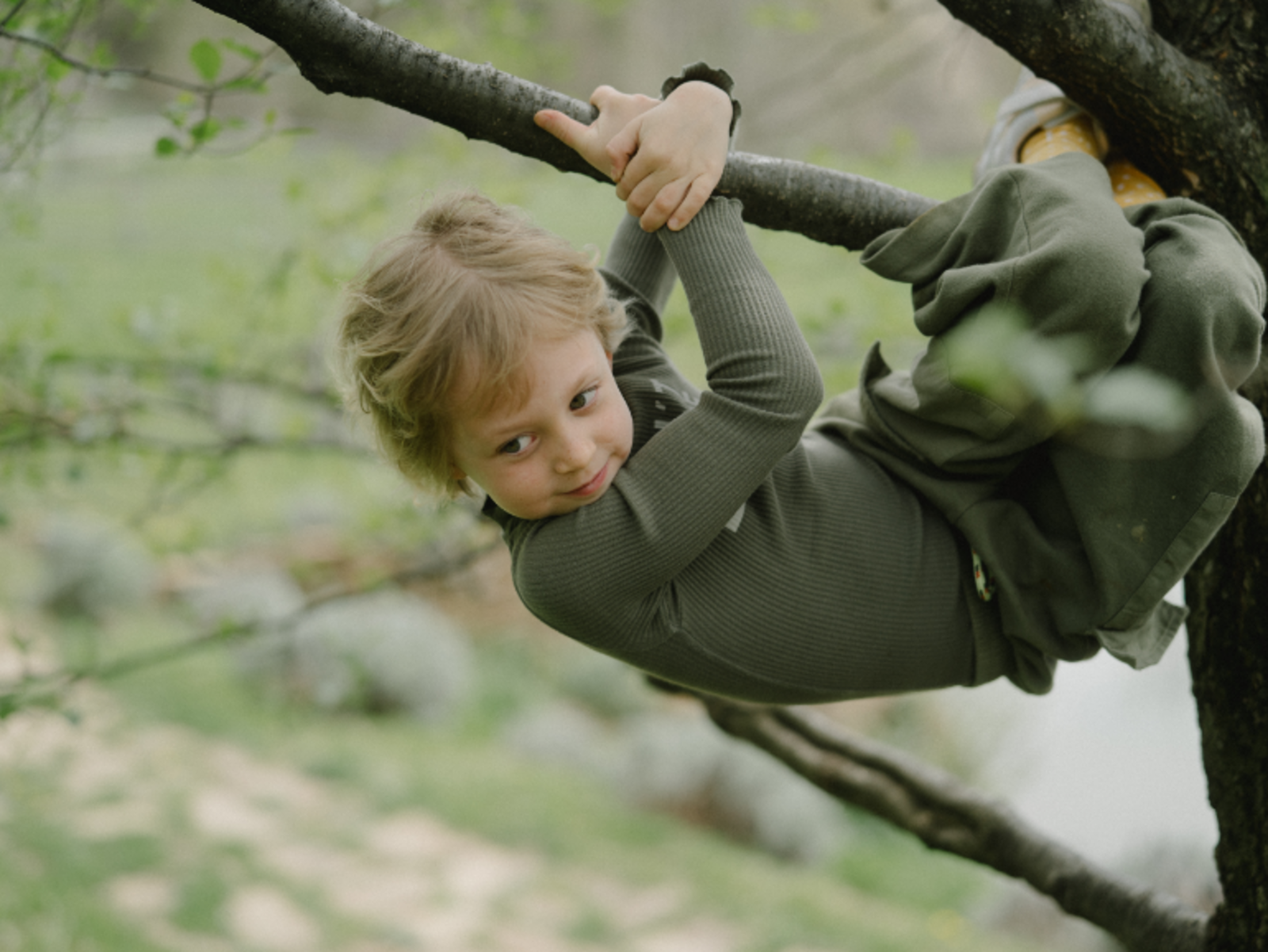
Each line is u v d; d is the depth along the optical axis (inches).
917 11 144.9
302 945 235.8
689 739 350.6
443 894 270.8
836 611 48.8
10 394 129.1
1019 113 54.8
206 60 70.2
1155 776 266.4
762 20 173.5
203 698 340.2
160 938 221.6
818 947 272.5
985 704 363.3
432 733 362.0
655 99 48.3
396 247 45.5
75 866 236.7
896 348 148.7
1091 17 47.4
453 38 145.4
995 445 46.6
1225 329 41.7
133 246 281.3
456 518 143.0
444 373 42.7
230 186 314.5
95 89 103.6
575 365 43.5
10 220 139.3
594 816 327.9
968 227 46.0
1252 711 56.9
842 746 85.7
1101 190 44.7
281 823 286.0
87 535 375.9
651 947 265.1
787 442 44.9
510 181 164.1
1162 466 44.2
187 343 142.9
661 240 48.4
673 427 45.7
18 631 340.8
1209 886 243.1
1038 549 48.4
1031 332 42.5
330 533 377.1
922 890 317.7
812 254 181.8
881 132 195.0
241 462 397.1
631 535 44.4
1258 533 54.2
